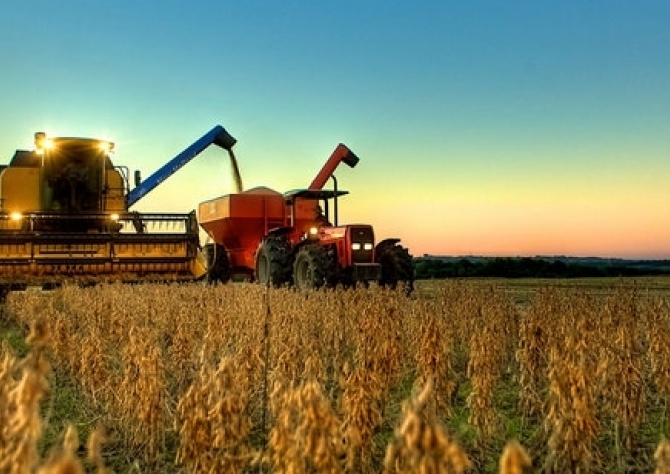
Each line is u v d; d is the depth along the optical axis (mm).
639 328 10133
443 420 6215
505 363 9438
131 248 16609
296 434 2906
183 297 13836
